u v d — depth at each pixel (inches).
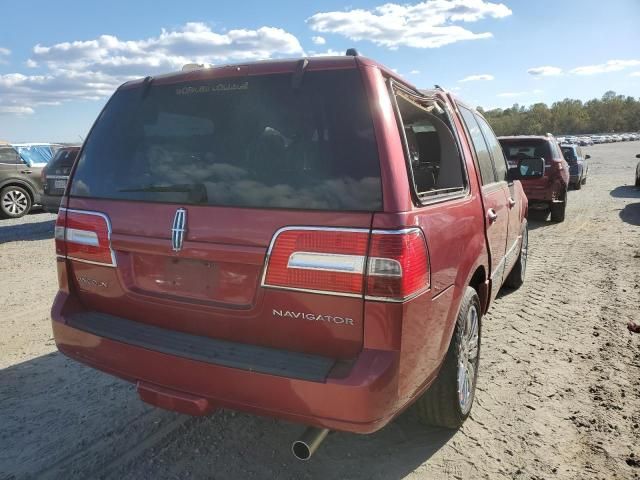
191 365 93.1
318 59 96.5
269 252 89.3
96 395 141.9
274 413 88.4
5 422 127.0
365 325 85.0
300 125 93.7
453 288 107.9
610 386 147.8
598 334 187.6
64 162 428.1
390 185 86.0
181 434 123.3
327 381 83.4
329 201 87.2
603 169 1229.7
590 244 355.3
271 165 93.6
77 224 111.7
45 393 142.6
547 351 172.6
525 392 144.5
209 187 96.6
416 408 120.8
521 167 201.5
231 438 122.0
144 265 104.2
